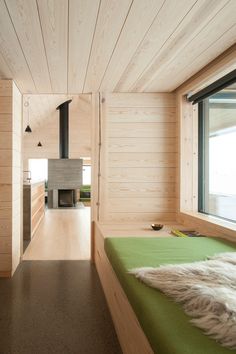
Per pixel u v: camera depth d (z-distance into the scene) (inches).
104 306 90.2
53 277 114.4
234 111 118.0
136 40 82.5
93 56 93.0
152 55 92.6
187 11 68.4
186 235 100.1
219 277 52.7
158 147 133.0
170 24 74.0
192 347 34.5
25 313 85.0
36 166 414.9
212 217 109.3
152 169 133.0
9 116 112.7
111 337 73.3
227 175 115.9
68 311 86.7
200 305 42.8
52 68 103.2
